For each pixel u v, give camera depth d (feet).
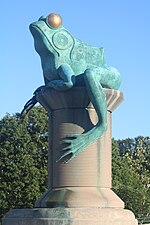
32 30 56.65
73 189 53.93
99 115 54.13
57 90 54.65
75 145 53.93
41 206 54.80
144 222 189.98
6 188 156.56
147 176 279.08
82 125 55.21
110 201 53.72
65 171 54.44
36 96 59.36
